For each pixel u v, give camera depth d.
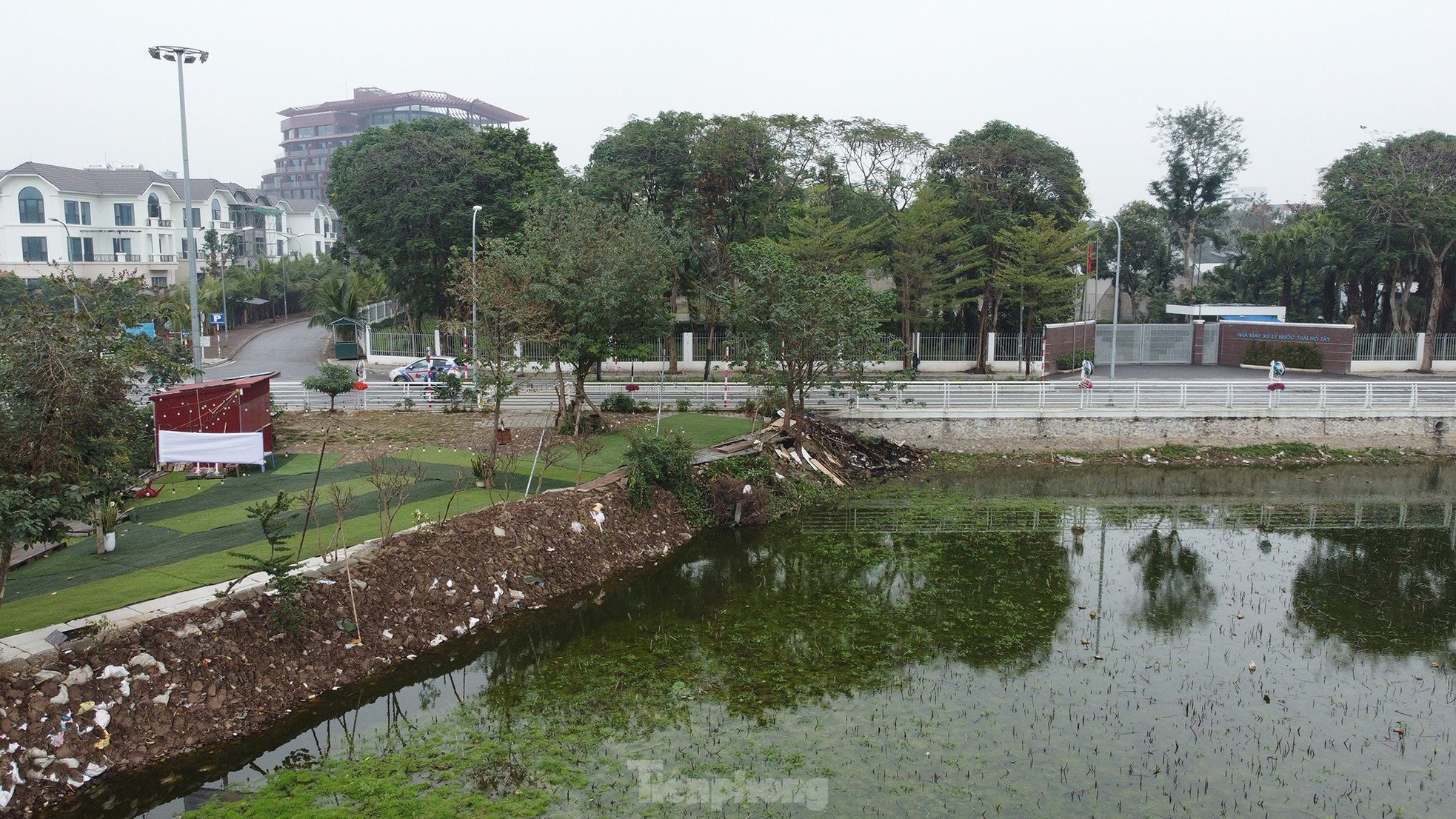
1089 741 12.92
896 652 16.20
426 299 49.19
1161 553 22.48
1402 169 47.53
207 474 23.22
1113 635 17.05
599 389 39.19
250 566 15.79
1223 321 53.06
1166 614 18.19
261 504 15.53
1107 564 21.62
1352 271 51.81
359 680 14.74
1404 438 34.16
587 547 20.58
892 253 47.94
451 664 15.70
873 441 32.81
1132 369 51.06
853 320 28.80
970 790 11.55
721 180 44.44
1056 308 48.03
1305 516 26.33
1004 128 50.84
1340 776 12.05
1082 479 30.88
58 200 63.34
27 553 16.38
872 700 14.23
